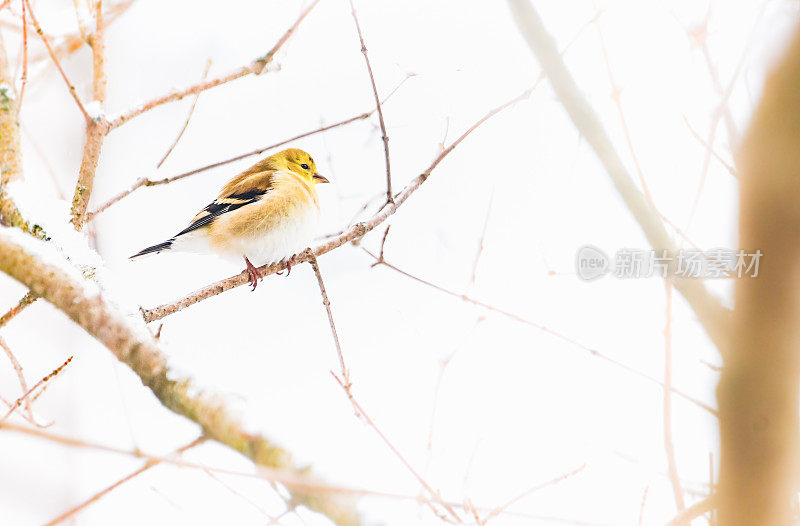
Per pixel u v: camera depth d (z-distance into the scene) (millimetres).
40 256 2830
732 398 1529
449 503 3281
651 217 2002
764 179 1385
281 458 2168
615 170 2031
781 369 1474
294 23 4844
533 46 2049
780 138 1363
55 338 3613
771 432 1486
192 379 2459
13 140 3680
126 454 2189
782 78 1343
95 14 4543
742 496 1512
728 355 1533
